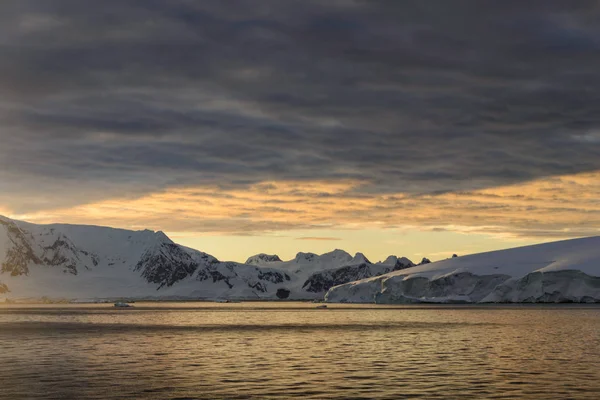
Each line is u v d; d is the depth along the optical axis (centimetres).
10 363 8188
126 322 18638
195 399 5669
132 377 6900
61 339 12025
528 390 6019
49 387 6275
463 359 8400
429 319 18988
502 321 17462
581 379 6644
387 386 6253
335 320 19250
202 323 17938
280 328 15388
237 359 8538
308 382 6500
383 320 18862
